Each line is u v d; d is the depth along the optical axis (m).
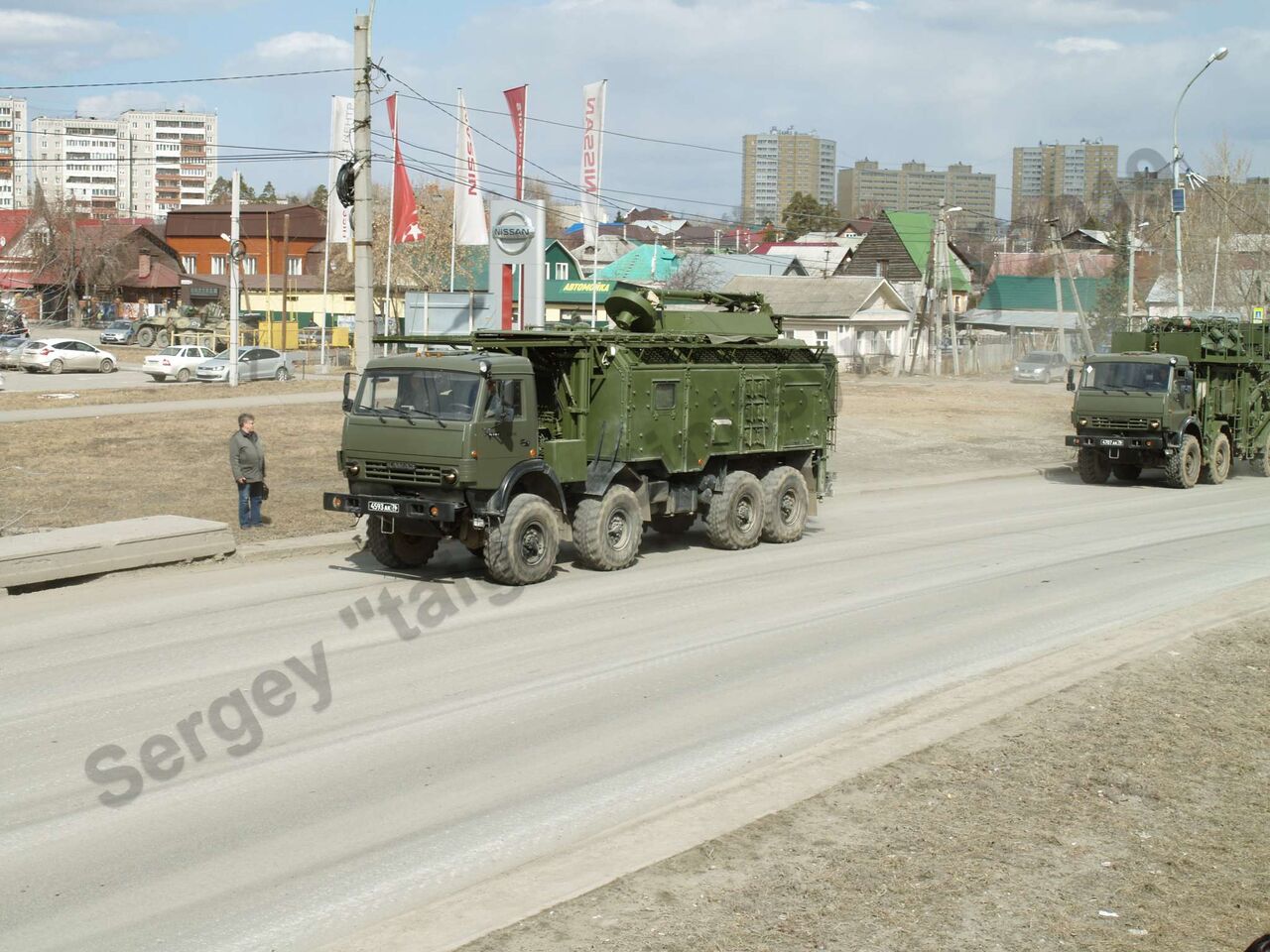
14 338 58.09
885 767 8.05
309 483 22.59
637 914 5.82
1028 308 82.62
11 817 7.27
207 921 5.98
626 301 17.19
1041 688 10.05
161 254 101.56
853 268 93.25
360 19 18.09
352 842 6.98
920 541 18.62
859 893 6.10
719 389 16.97
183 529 15.34
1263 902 6.20
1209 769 8.21
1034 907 6.02
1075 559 17.09
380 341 16.38
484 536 14.65
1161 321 28.50
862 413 42.44
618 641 11.90
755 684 10.40
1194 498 25.14
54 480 22.48
